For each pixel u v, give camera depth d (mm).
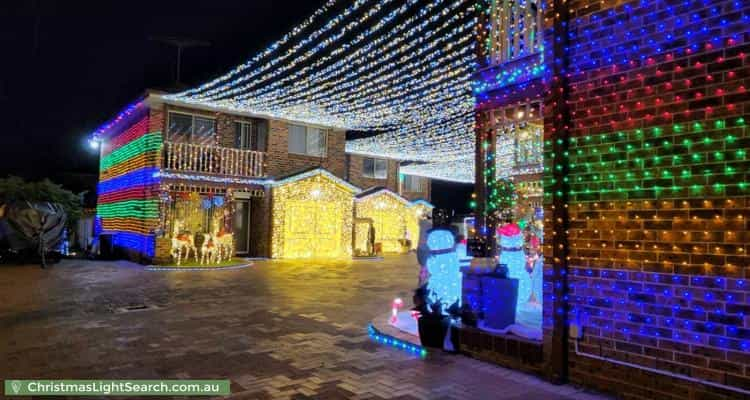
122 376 4934
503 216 8086
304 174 19125
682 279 4035
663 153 4211
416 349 5953
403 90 12641
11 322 7383
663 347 4117
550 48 5070
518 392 4531
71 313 8078
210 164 17531
